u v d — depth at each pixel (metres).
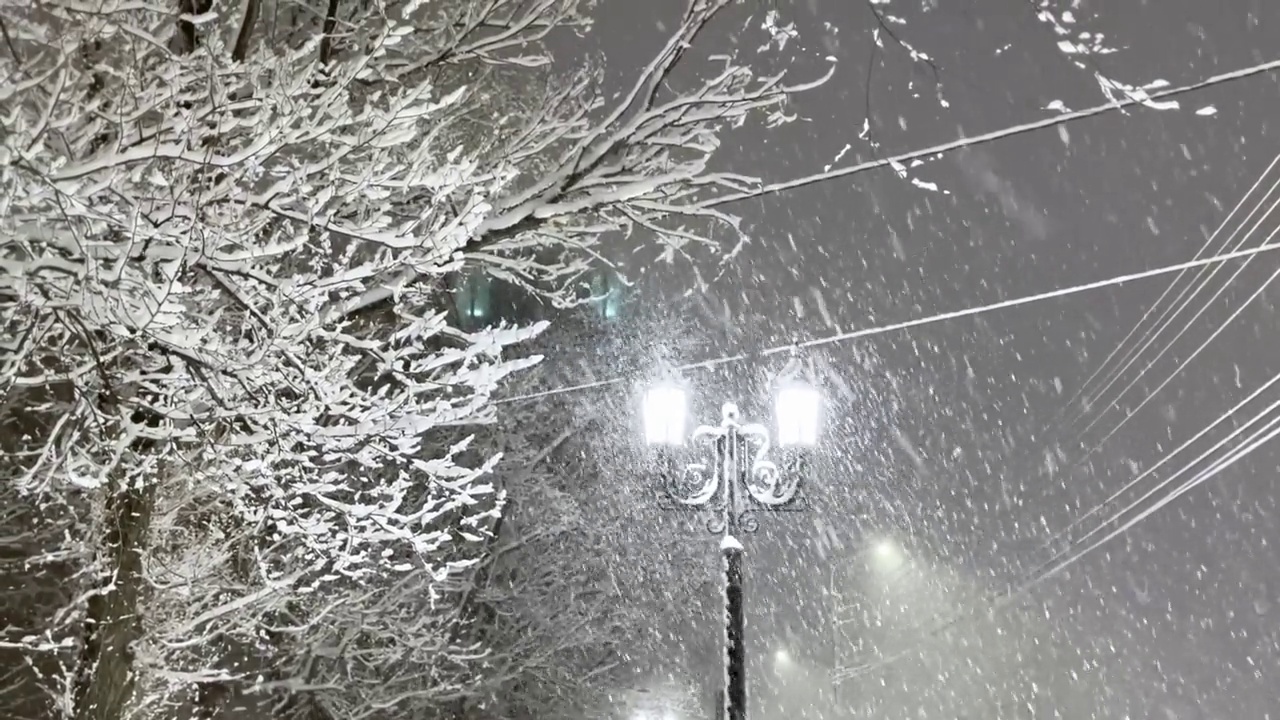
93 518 7.60
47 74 5.39
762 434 9.96
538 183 7.29
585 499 17.86
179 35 6.91
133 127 5.54
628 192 7.20
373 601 12.41
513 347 17.34
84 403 5.87
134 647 7.29
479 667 14.47
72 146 5.78
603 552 17.81
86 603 7.35
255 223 5.85
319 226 5.69
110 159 5.12
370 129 5.70
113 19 5.43
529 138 7.62
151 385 5.69
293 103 5.60
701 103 7.19
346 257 6.19
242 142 6.38
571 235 8.00
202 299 6.19
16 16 5.66
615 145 7.25
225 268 5.48
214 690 10.79
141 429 5.65
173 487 7.57
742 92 7.25
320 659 11.92
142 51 5.93
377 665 12.16
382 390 6.33
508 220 7.14
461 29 7.92
